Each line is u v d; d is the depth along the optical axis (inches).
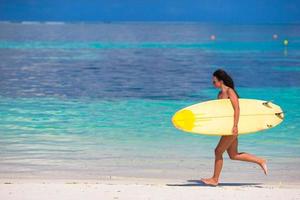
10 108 1095.6
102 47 3848.4
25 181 556.4
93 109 1083.9
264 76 1822.1
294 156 704.4
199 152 722.8
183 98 1263.5
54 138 806.5
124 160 677.3
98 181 565.0
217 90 1428.4
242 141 792.3
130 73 1950.1
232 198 469.1
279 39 5531.5
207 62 2488.9
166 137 818.2
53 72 1988.2
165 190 495.5
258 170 631.2
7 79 1716.3
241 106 558.9
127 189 498.3
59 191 485.4
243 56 2910.9
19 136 818.2
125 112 1049.5
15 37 5831.7
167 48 3710.6
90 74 1909.4
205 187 517.7
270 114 557.0
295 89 1448.1
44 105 1138.7
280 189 511.8
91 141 788.0
